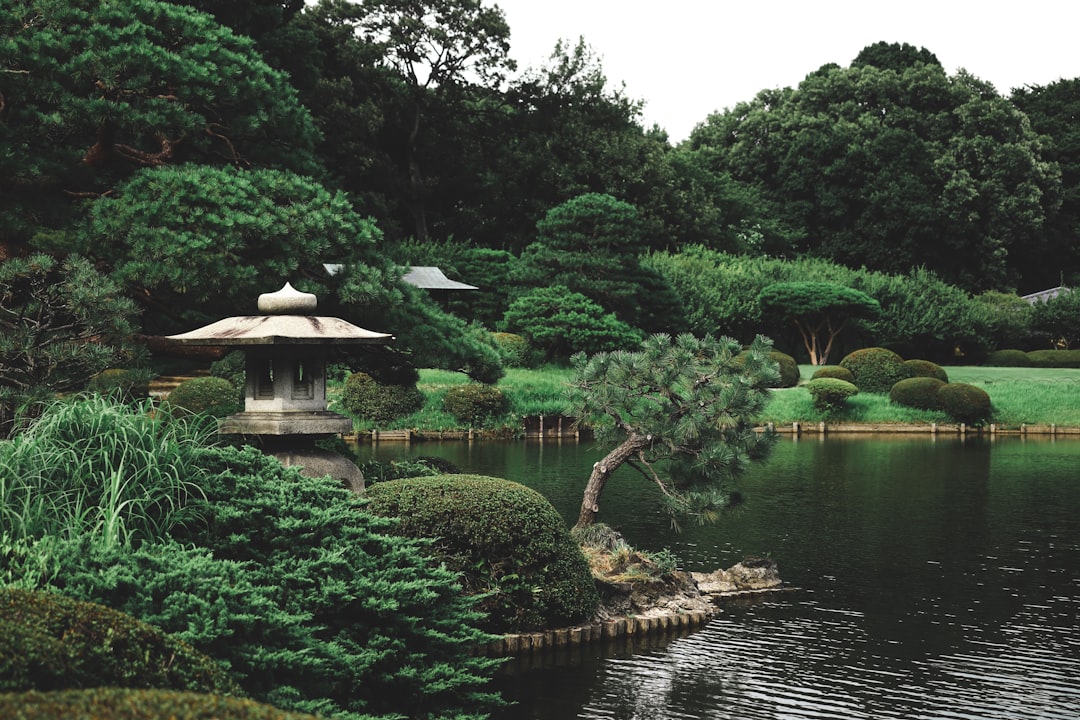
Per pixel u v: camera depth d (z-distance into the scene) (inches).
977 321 2260.1
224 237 490.6
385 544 297.3
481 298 2032.5
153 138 601.3
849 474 1008.9
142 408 292.8
